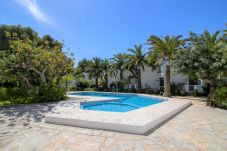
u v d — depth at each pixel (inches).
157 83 1114.7
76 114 291.1
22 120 290.7
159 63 871.7
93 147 173.3
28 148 171.9
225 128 242.1
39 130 232.5
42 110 374.6
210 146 176.1
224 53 406.6
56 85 603.8
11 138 200.7
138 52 1026.1
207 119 301.4
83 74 1386.6
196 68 456.4
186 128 241.8
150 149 168.1
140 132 213.9
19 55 537.3
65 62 613.3
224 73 442.6
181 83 944.3
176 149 168.2
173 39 746.8
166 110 334.3
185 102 477.4
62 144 181.6
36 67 578.2
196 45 455.8
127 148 170.6
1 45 789.9
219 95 434.9
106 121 236.8
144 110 332.2
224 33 586.6
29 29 852.0
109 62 1267.2
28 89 546.9
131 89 1105.4
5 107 420.2
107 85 1310.3
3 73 538.0
